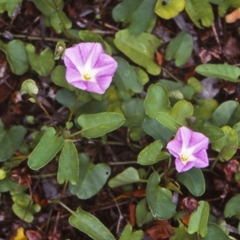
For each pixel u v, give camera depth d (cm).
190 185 46
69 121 47
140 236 46
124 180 47
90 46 45
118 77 48
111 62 45
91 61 45
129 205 48
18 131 48
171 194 46
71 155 45
